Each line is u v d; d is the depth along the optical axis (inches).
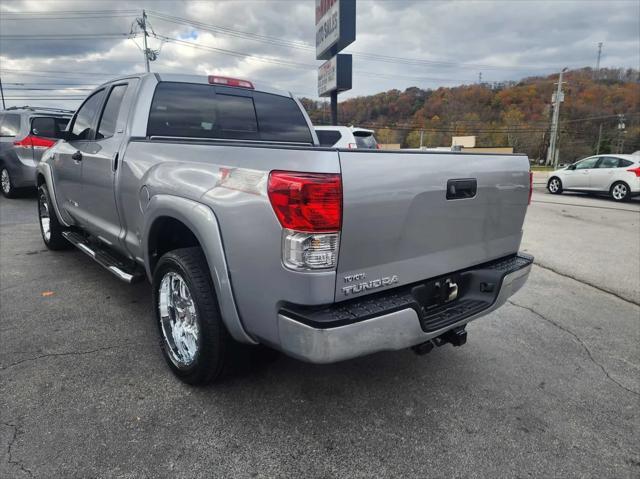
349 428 92.3
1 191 394.9
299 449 85.6
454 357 125.3
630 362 125.7
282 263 73.8
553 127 1857.8
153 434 87.8
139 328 134.1
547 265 231.9
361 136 367.2
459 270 100.7
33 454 81.0
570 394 108.4
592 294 186.4
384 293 84.7
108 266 135.3
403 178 80.7
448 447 87.9
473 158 96.6
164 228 108.9
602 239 302.4
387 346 80.2
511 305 170.4
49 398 97.7
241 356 99.8
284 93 161.9
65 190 175.2
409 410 99.3
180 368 104.0
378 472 80.5
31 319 138.6
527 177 113.0
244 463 81.3
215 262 84.4
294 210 71.0
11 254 211.6
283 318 75.9
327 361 73.8
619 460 86.1
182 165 97.6
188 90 135.5
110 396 99.4
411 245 85.5
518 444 89.6
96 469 78.2
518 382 113.0
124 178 120.2
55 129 160.2
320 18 440.1
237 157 83.6
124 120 129.1
